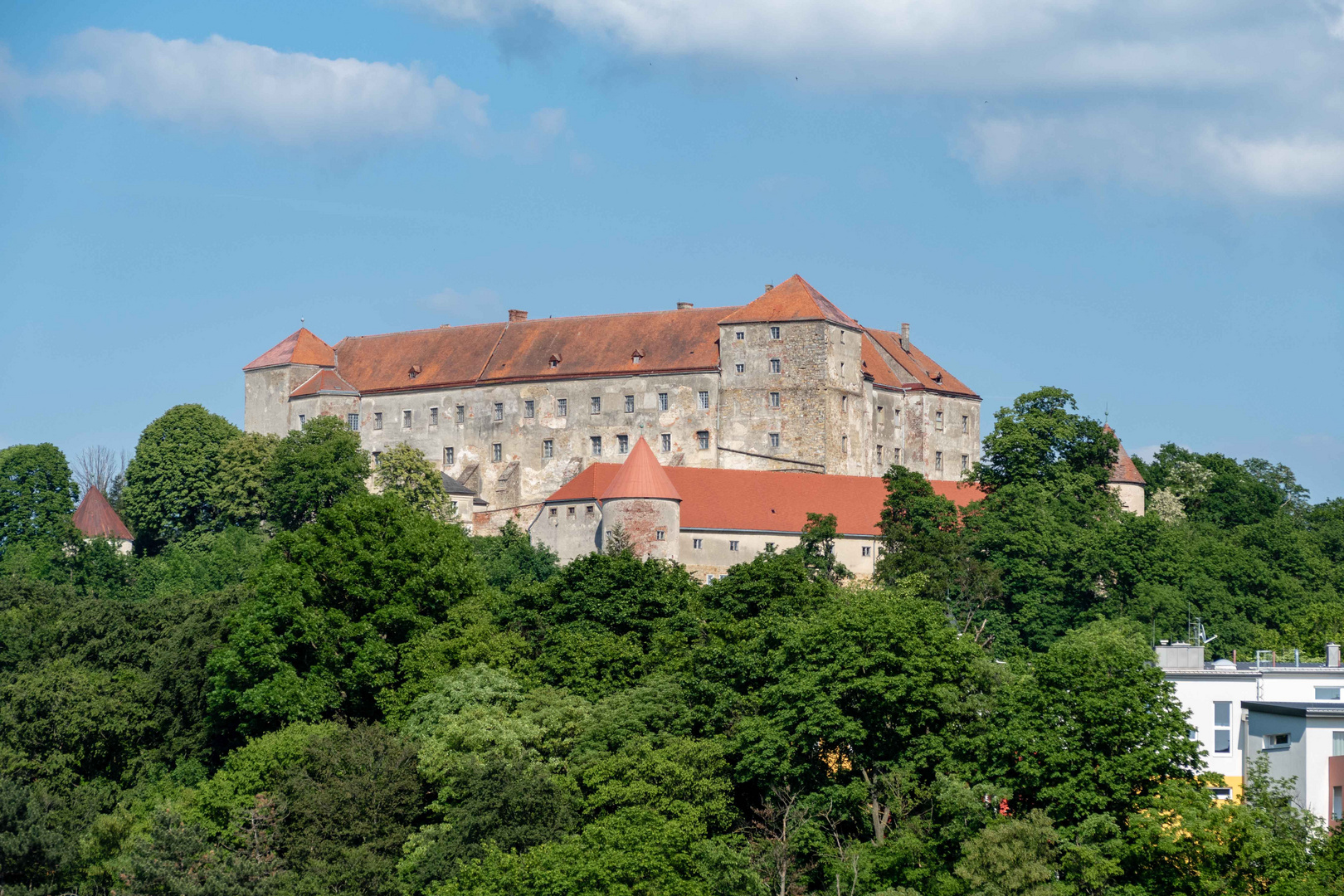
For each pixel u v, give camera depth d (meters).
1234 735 100.31
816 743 99.25
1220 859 82.19
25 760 116.50
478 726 106.62
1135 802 86.44
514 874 92.25
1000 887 82.38
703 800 99.06
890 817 96.00
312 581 123.88
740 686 109.38
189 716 125.81
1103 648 93.44
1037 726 90.69
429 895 94.50
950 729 97.06
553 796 99.75
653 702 108.06
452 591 129.62
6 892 101.56
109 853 107.25
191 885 94.31
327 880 96.31
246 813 102.94
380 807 102.50
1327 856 80.69
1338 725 87.44
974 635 128.38
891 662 98.62
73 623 138.62
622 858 92.44
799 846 92.19
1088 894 84.00
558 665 118.38
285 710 116.88
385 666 122.06
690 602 129.38
